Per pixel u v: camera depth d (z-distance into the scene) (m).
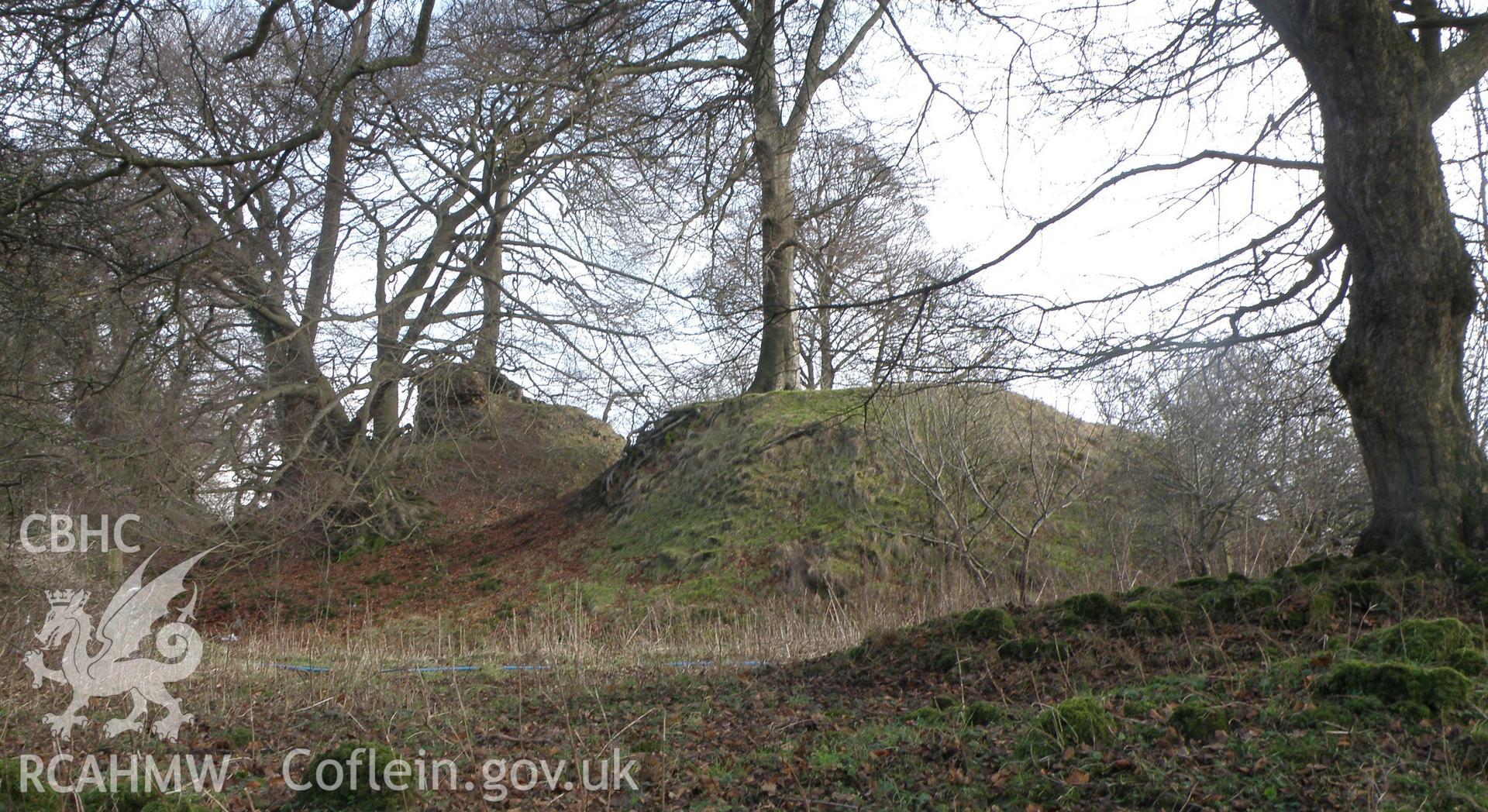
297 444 21.16
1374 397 7.27
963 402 15.45
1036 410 16.80
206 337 17.31
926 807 4.88
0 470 12.31
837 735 6.30
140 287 13.52
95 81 11.90
